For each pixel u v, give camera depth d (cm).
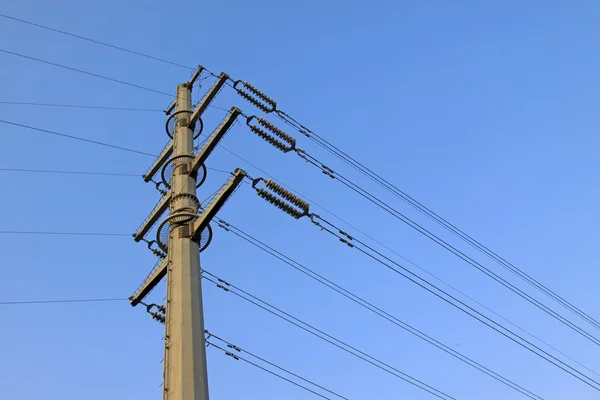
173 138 2923
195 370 1848
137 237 2709
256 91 3127
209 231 2322
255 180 2398
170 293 2100
